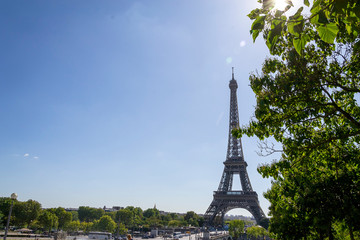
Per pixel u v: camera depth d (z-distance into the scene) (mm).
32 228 183250
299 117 19766
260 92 20875
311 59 19000
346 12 7016
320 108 20250
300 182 24016
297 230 28469
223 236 163125
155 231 174625
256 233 182875
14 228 189000
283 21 7195
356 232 28453
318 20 6832
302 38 7520
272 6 6973
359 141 20406
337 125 21875
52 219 172750
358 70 17609
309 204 23078
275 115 20031
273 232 39531
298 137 20531
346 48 17594
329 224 22625
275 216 41938
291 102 19062
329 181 22609
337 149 23078
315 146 19750
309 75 18359
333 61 18891
